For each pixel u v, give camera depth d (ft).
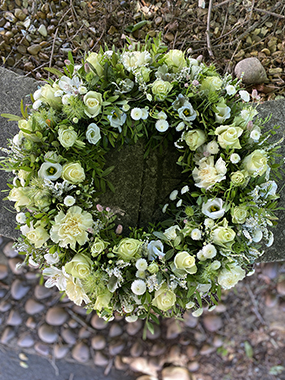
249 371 7.40
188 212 3.82
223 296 7.38
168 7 5.50
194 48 5.70
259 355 7.43
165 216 4.41
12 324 7.30
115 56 3.85
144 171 4.41
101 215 3.94
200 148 3.99
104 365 7.36
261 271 7.33
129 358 7.30
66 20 5.51
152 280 3.65
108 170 4.03
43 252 4.04
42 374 7.45
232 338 7.38
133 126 4.07
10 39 5.46
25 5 5.45
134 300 3.93
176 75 3.90
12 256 7.20
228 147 3.69
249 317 7.41
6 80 4.80
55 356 7.31
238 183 3.68
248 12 5.55
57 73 3.91
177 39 5.65
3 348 7.41
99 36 5.58
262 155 3.74
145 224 4.41
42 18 5.48
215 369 7.38
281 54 5.63
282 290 7.25
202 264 3.82
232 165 3.83
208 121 3.91
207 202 3.86
